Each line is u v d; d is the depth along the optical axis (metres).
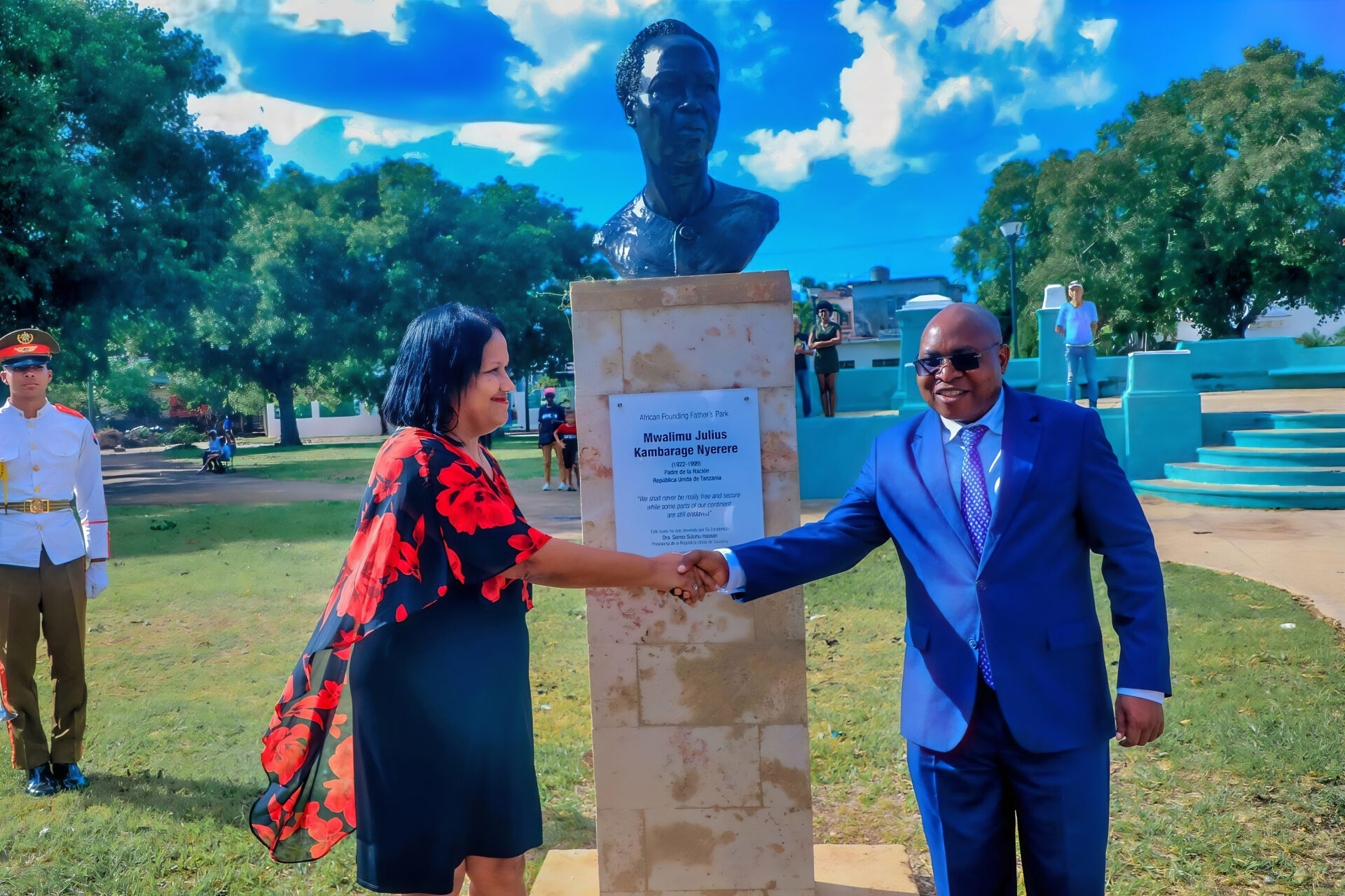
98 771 4.32
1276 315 44.16
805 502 11.83
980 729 2.13
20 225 17.41
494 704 2.15
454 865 2.12
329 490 18.11
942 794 2.18
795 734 2.79
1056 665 2.09
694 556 2.36
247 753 4.51
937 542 2.20
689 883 2.84
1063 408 2.21
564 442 15.44
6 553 4.01
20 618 4.02
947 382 2.18
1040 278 32.19
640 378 2.73
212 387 45.19
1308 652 5.32
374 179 39.66
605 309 2.72
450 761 2.10
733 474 2.73
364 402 41.59
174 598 7.88
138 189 22.83
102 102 20.91
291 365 38.75
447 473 2.09
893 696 5.01
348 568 2.10
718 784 2.82
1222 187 27.91
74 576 4.14
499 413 2.27
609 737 2.83
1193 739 4.20
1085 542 2.19
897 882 3.14
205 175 24.53
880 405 18.08
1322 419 11.76
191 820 3.78
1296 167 26.92
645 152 2.98
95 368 23.59
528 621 6.95
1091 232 31.41
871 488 2.42
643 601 2.79
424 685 2.08
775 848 2.82
